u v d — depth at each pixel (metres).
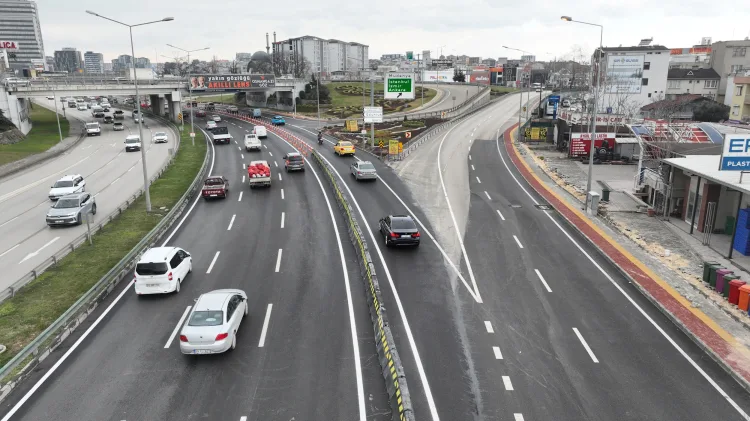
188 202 37.97
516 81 190.00
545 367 16.23
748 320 19.23
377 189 41.34
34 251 27.91
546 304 20.78
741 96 77.88
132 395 14.83
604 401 14.53
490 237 29.28
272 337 18.08
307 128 85.94
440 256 26.20
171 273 21.56
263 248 27.56
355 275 23.72
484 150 60.50
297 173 48.25
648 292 21.61
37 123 91.44
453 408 14.18
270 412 13.99
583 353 17.09
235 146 65.88
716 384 15.44
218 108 123.94
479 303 20.81
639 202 36.19
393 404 14.09
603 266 25.03
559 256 26.36
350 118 100.94
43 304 20.97
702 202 29.20
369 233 29.94
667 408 14.25
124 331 18.69
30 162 54.62
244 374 15.83
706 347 17.23
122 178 47.50
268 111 117.31
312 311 20.09
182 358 16.83
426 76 194.88
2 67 105.94
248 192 40.84
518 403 14.41
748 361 16.45
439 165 51.38
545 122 68.25
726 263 24.84
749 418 13.87
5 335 18.48
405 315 19.72
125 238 29.48
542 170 48.94
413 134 73.69
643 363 16.53
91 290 20.64
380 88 148.75
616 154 54.47
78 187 39.91
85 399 14.67
